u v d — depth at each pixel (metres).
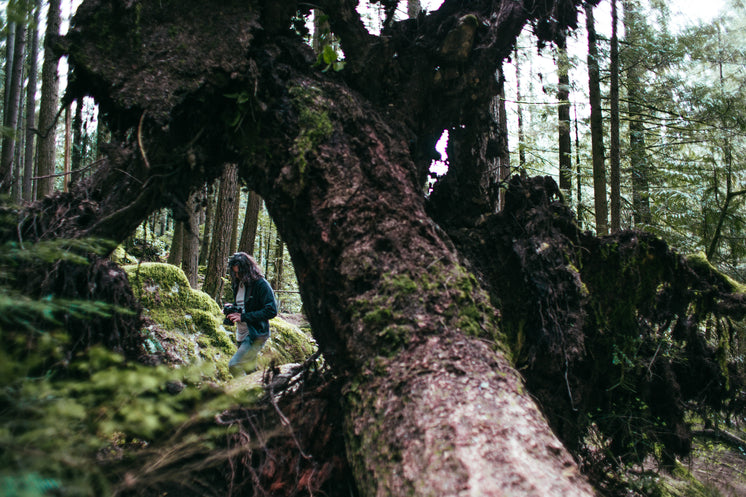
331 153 2.62
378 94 3.07
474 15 2.99
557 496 1.46
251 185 2.94
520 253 2.90
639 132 7.88
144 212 2.79
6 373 1.30
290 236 2.76
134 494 2.13
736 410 3.55
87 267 2.53
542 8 3.18
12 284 2.16
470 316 2.29
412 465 1.69
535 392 3.02
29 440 1.17
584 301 3.02
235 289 4.34
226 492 2.60
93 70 2.53
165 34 2.62
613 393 3.43
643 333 3.46
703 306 3.36
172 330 5.18
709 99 6.29
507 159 6.82
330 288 2.51
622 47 6.66
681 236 6.64
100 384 1.43
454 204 3.35
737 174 6.64
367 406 2.06
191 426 2.32
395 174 2.66
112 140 2.77
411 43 3.11
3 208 2.49
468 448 1.63
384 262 2.43
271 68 2.72
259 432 2.57
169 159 2.70
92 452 1.61
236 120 2.67
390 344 2.19
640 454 3.43
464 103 3.21
